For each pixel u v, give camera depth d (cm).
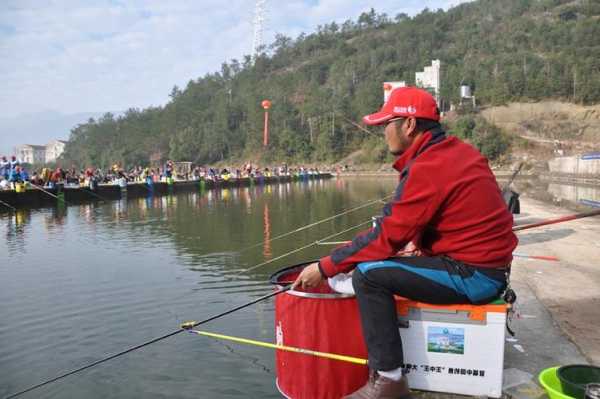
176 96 12862
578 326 361
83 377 346
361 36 12938
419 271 245
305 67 11119
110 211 1711
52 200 2003
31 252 861
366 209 1658
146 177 2761
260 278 642
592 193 1948
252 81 11725
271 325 441
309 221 1313
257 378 334
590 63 8650
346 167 7781
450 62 10450
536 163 5559
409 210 241
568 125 7638
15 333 439
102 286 604
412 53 10844
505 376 284
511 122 7950
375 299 249
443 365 263
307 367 270
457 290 247
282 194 2722
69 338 425
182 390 321
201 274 667
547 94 8562
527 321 374
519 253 633
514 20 11900
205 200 2256
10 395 321
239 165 9494
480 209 243
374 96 8162
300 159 8812
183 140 10381
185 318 473
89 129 12875
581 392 234
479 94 8769
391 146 267
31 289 593
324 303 264
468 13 13300
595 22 10400
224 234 1069
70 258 797
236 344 395
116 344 408
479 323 256
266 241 960
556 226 893
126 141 11462
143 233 1101
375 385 251
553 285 472
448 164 243
